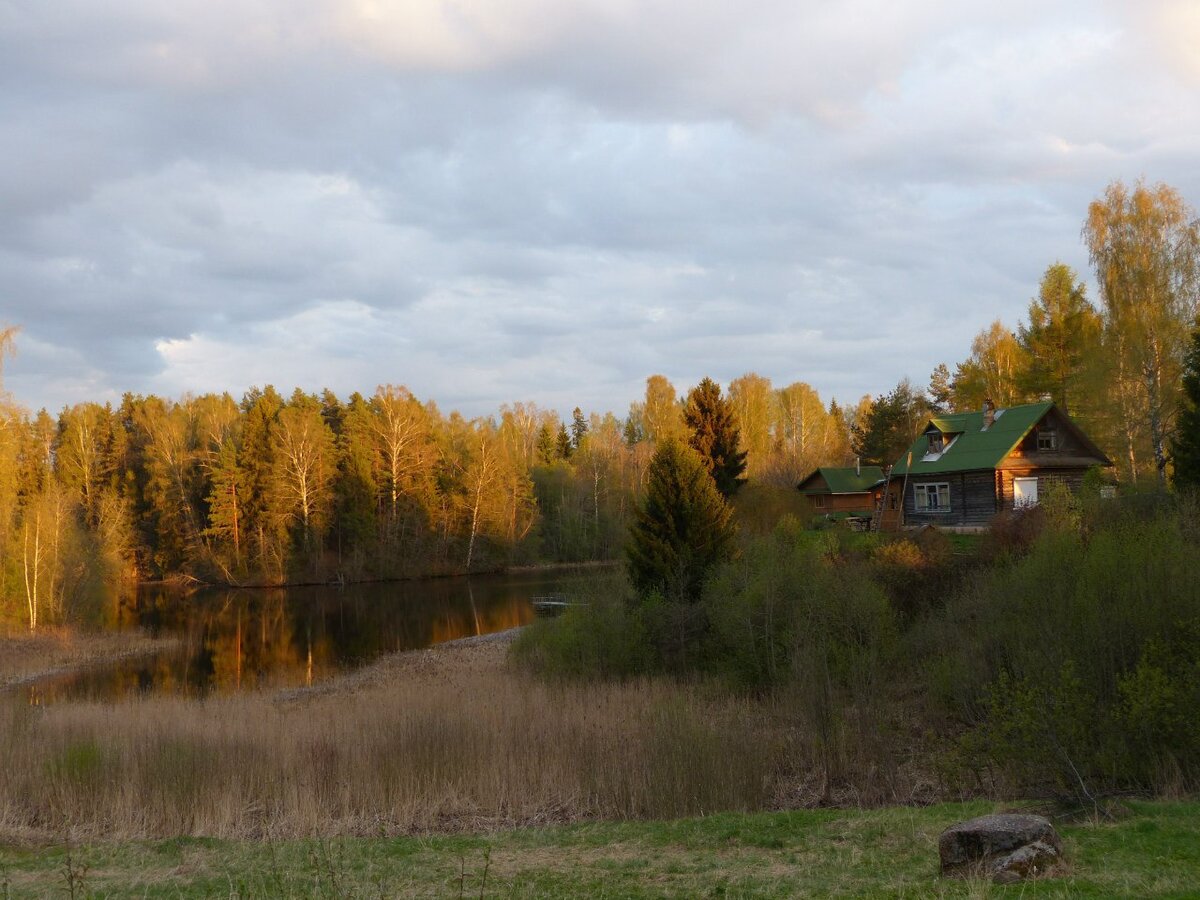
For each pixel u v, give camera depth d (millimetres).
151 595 69125
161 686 32812
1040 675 15367
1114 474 42000
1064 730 13375
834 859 11000
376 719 20344
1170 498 25000
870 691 18531
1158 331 39188
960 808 13047
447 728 18672
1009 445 40125
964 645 20156
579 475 90875
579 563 85500
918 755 17938
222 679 34188
